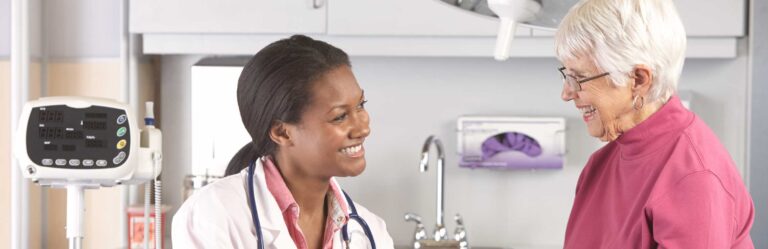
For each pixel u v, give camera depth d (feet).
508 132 10.77
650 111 5.74
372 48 10.07
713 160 5.56
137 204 10.89
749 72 10.17
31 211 10.69
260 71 4.52
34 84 10.59
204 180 10.39
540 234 11.14
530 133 10.75
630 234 5.75
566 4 5.79
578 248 6.22
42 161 6.53
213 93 10.32
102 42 10.78
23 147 6.53
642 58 5.48
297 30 9.97
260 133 4.60
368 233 4.96
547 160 10.77
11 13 10.28
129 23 10.16
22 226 10.42
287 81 4.45
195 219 4.53
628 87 5.62
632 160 5.81
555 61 10.95
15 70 10.16
